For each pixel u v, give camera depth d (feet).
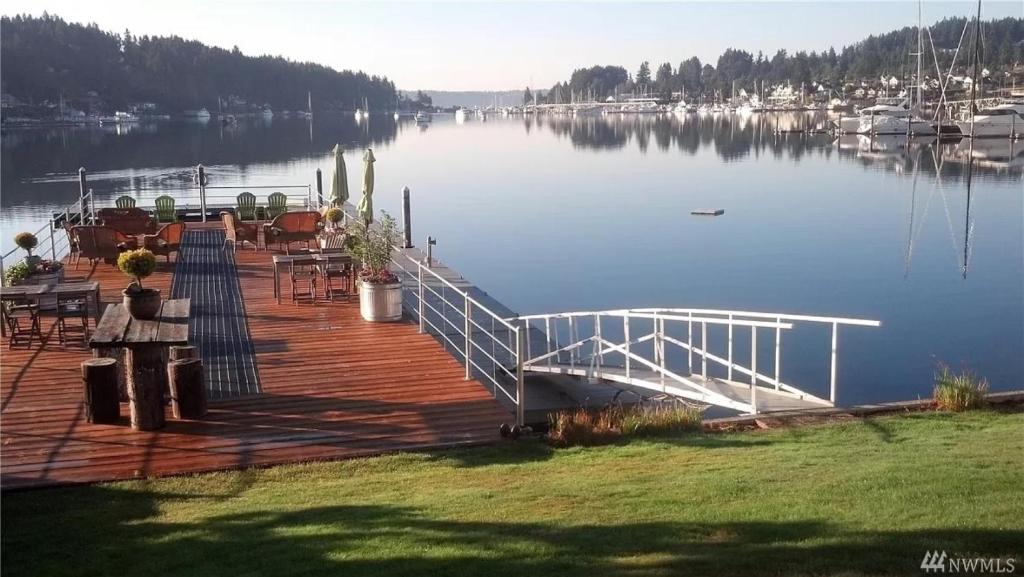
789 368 42.09
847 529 14.24
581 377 32.14
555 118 564.30
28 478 19.33
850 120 252.01
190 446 21.50
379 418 23.66
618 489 17.26
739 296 58.65
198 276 44.45
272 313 36.58
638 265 70.03
